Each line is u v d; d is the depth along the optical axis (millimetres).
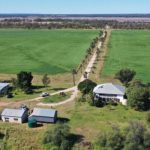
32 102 128250
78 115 114438
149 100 119812
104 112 117250
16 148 95688
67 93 139500
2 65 195875
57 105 124812
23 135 99812
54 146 93812
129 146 89438
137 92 118688
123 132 94000
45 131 99312
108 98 129125
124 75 147625
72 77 167375
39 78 166125
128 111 118375
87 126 105688
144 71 179125
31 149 94625
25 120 111188
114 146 91062
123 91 129750
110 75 170375
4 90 139250
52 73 176250
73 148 93625
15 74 174500
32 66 193250
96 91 130250
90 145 94188
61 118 111938
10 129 103062
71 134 99750
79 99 128500
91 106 123000
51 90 144375
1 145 96938
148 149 90000
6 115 109750
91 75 170625
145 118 111250
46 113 109062
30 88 145125
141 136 91250
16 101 129625
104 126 105375
